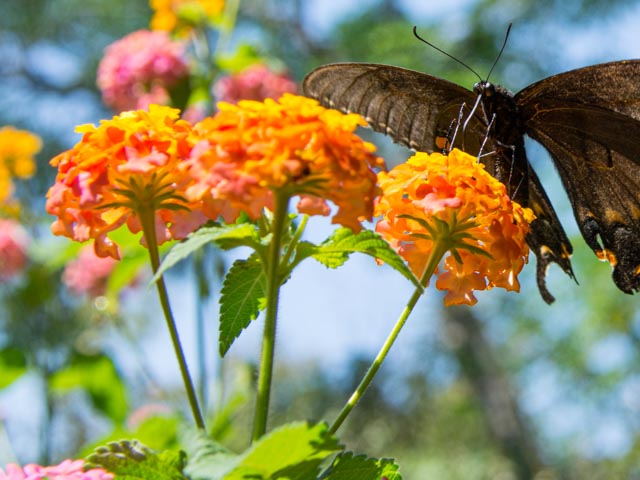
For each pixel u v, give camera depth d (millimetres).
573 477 17734
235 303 3621
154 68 9430
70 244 8648
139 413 9305
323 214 3213
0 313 11102
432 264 3756
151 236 3486
